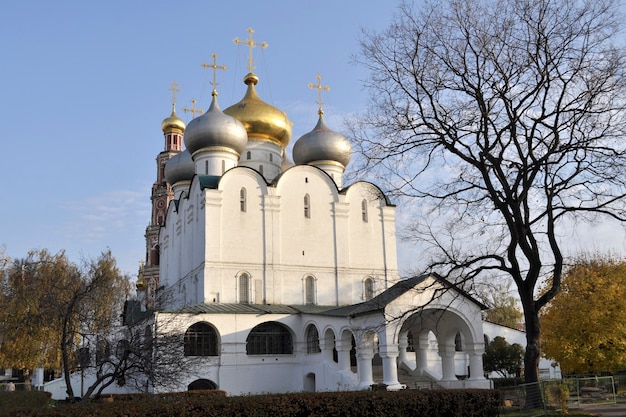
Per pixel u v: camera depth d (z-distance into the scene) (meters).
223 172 59.81
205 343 48.66
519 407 27.28
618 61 26.16
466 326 40.72
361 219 59.75
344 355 44.56
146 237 94.06
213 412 19.34
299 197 57.84
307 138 64.81
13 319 55.66
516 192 27.61
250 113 66.25
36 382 72.06
